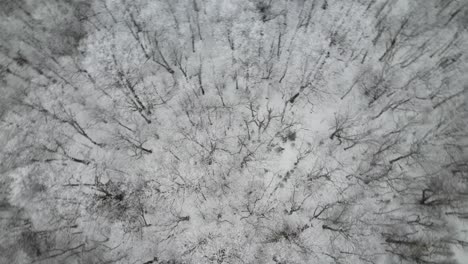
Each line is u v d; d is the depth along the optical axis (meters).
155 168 43.16
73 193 42.78
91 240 41.78
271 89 44.72
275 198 42.03
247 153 43.28
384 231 40.53
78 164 43.56
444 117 42.78
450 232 40.12
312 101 44.06
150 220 42.22
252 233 41.19
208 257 40.59
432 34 45.12
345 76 44.75
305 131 43.41
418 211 41.03
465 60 44.12
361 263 39.88
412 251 39.59
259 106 44.41
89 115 45.00
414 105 43.44
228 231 41.41
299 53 45.16
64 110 44.62
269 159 42.97
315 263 40.06
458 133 42.22
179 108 44.81
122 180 43.06
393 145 42.53
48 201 42.56
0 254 41.59
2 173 43.31
